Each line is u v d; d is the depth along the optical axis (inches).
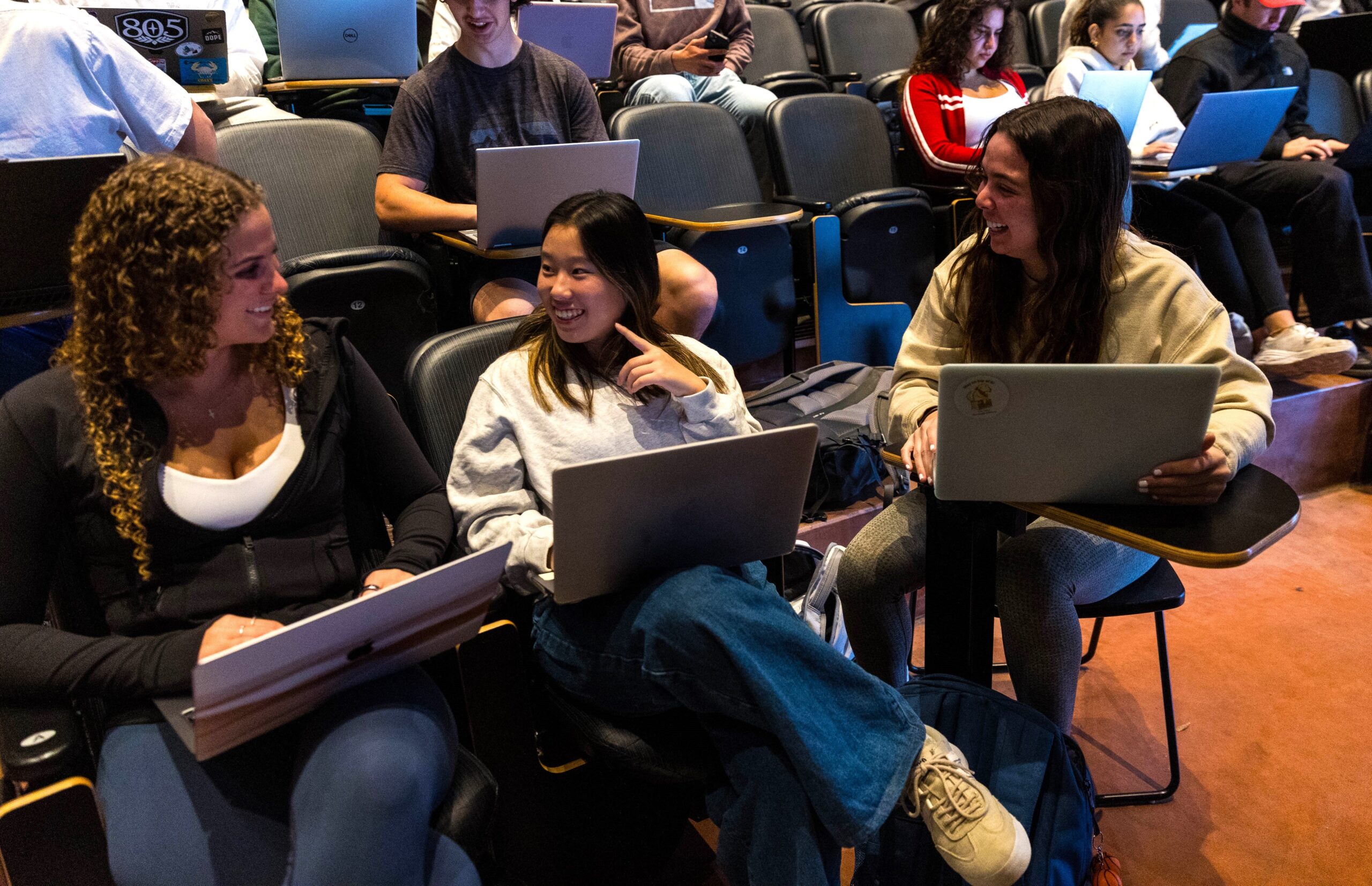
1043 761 52.3
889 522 62.4
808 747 45.1
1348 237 115.6
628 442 55.6
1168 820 66.8
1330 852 63.5
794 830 46.1
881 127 121.6
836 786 45.2
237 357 47.4
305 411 48.6
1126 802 68.0
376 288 81.8
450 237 87.7
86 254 42.0
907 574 60.6
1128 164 55.7
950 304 64.1
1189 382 44.4
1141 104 116.6
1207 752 73.4
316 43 100.3
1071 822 51.1
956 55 119.4
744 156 112.9
